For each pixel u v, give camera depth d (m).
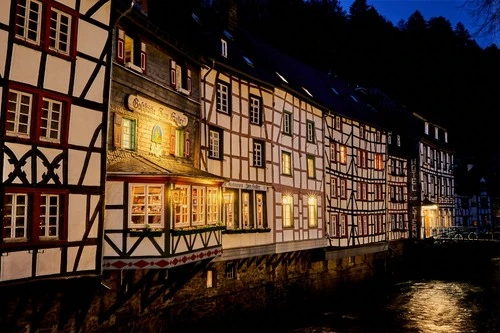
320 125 24.08
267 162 18.94
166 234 11.44
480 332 18.33
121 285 11.87
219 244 14.59
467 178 52.25
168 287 13.60
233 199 16.97
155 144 13.37
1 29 8.75
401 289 28.45
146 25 12.84
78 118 10.16
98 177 10.52
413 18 62.88
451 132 57.72
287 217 20.09
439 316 20.97
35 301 9.64
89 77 10.46
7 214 8.82
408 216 36.06
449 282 31.11
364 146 29.81
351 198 27.36
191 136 15.22
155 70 13.51
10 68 8.86
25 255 8.96
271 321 18.91
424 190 38.31
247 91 18.28
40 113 9.37
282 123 20.39
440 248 36.69
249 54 21.55
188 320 14.57
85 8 10.48
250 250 17.23
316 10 57.06
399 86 58.62
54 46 9.80
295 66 29.08
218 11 24.08
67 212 9.79
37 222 9.19
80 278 9.92
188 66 15.25
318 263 23.45
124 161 11.84
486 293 26.70
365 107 34.97
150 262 11.30
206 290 15.50
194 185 12.97
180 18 16.69
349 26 60.03
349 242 26.48
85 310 10.78
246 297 17.56
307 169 22.28
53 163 9.55
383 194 31.86
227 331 16.30
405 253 34.88
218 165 16.34
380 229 30.86
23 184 8.96
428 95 57.34
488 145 56.19
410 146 37.53
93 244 10.32
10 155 8.78
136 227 11.38
